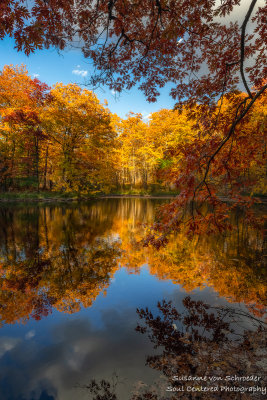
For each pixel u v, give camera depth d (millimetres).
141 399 1490
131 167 30094
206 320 2465
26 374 1733
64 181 20359
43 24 2361
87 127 19297
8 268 4086
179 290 3236
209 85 3021
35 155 20531
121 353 1955
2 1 2094
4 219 9523
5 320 2480
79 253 5004
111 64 3297
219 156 2654
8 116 17062
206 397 1511
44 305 2801
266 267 4176
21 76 18188
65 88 18438
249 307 2746
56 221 9172
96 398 1508
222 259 4629
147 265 4285
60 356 1927
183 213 2480
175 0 2545
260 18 2604
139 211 13133
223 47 2941
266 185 13008
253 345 2043
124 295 3066
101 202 19406
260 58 2771
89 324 2398
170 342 2098
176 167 2631
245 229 7938
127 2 2688
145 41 3242
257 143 2559
